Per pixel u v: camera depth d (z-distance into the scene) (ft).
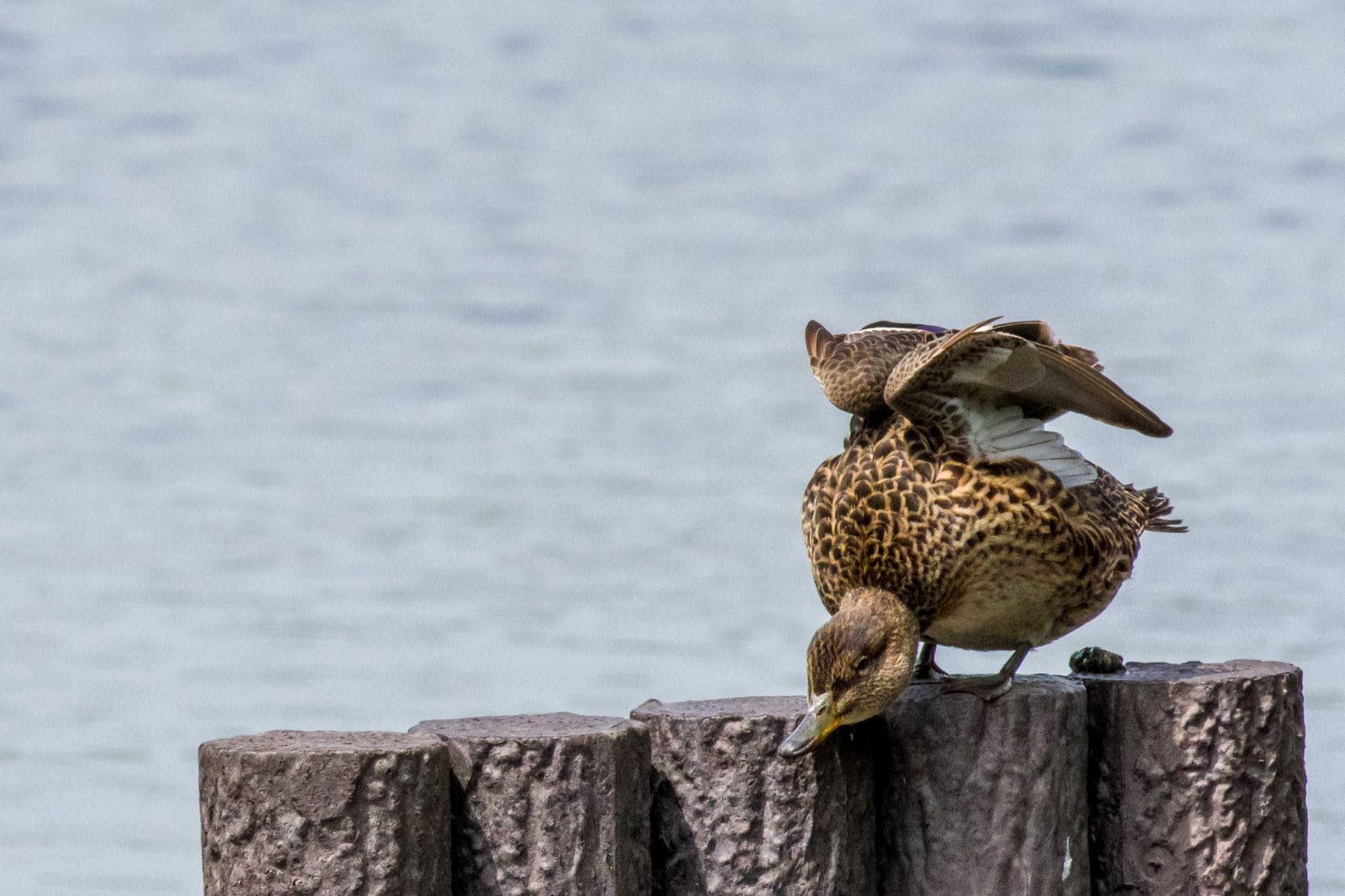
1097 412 35.96
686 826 34.37
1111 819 36.29
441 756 31.96
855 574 36.37
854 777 34.96
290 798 30.96
